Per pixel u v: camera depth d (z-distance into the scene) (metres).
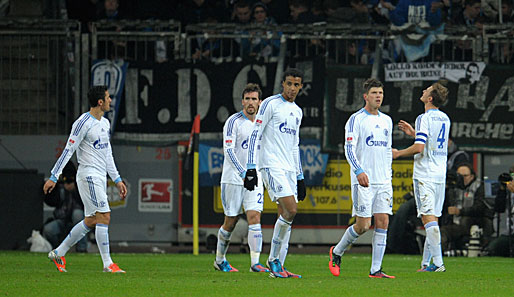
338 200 54.03
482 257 50.69
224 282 26.11
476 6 59.78
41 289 23.53
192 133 50.06
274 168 28.09
